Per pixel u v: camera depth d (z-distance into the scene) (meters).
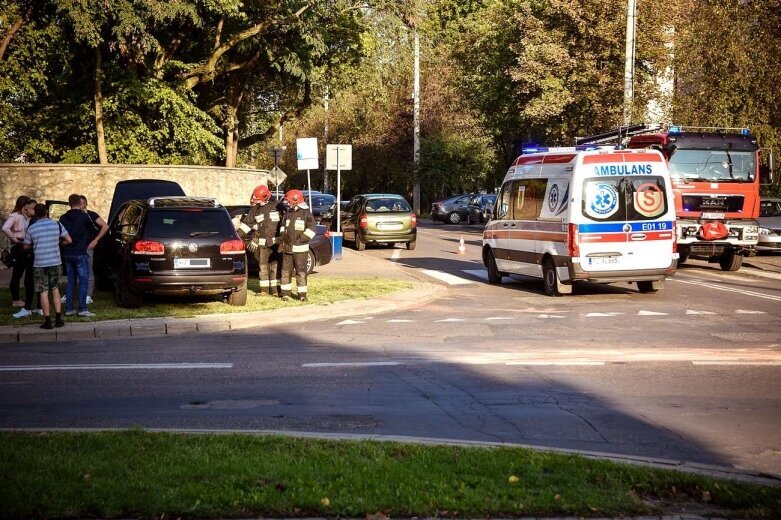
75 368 10.16
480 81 46.97
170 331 13.27
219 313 14.48
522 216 18.72
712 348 11.17
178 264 14.73
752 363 10.10
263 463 5.76
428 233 41.41
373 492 5.17
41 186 26.92
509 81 43.78
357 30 36.66
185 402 8.31
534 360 10.41
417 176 60.09
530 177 18.53
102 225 14.46
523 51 37.78
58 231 12.93
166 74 34.81
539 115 37.03
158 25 31.48
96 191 27.91
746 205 22.38
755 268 23.36
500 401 8.26
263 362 10.52
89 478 5.42
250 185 34.16
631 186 16.70
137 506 4.93
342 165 25.14
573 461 5.81
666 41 33.25
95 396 8.60
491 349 11.29
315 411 7.89
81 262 14.26
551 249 17.31
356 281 19.48
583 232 16.56
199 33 35.41
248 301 16.09
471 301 16.89
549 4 36.66
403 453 6.06
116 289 15.82
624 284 19.56
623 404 8.10
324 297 16.66
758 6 29.33
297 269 16.14
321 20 35.12
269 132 43.12
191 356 11.02
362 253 28.91
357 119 67.69
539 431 7.15
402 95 63.22
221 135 40.22
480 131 58.66
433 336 12.52
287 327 13.80
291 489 5.23
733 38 29.09
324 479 5.43
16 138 32.12
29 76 28.62
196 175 30.59
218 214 15.27
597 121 35.19
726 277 21.14
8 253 15.26
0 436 6.50
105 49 31.58
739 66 28.91
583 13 35.25
